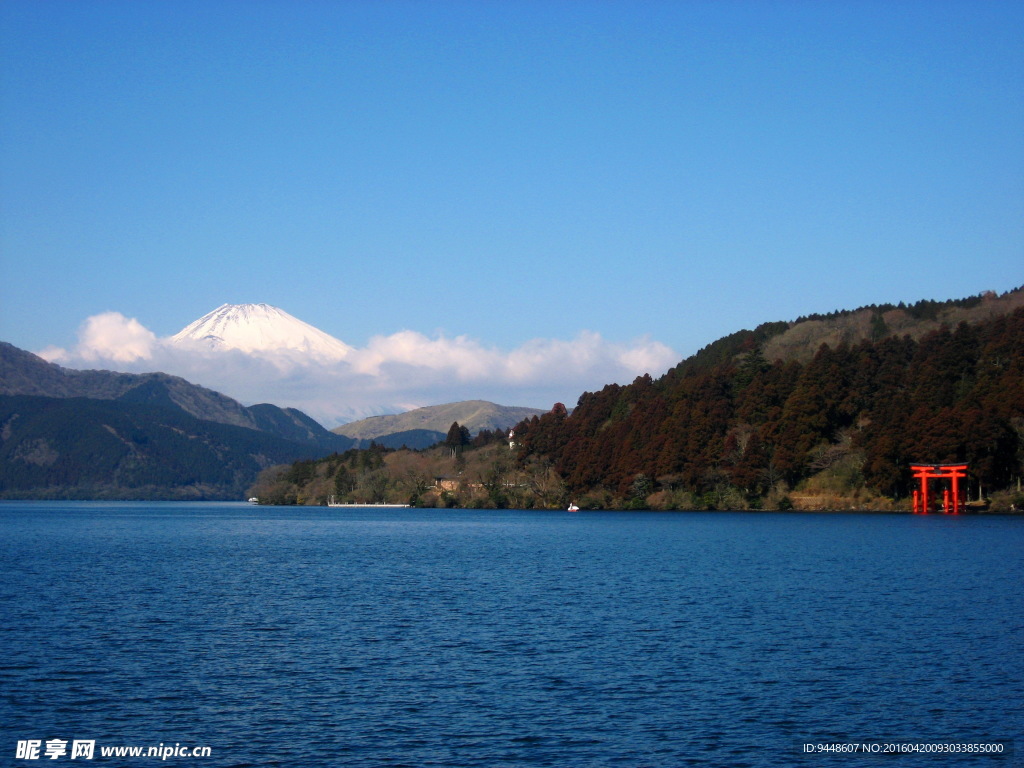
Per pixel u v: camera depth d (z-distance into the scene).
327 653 43.16
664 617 52.97
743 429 197.50
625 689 36.50
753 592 63.50
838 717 33.06
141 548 112.19
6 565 87.00
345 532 148.25
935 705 34.47
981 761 29.16
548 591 64.94
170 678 38.34
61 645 44.94
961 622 50.84
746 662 40.97
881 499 175.00
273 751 29.72
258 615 54.25
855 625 50.00
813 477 187.88
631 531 138.12
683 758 29.11
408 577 74.88
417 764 28.53
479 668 39.97
